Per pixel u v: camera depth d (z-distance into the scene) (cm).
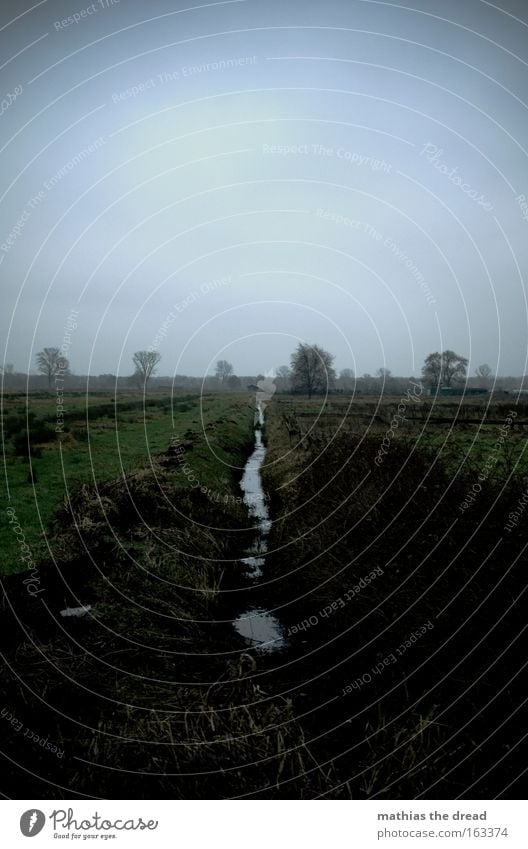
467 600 727
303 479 1433
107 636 801
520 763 560
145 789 547
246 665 778
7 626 795
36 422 2227
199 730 602
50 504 1266
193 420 3052
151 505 1275
